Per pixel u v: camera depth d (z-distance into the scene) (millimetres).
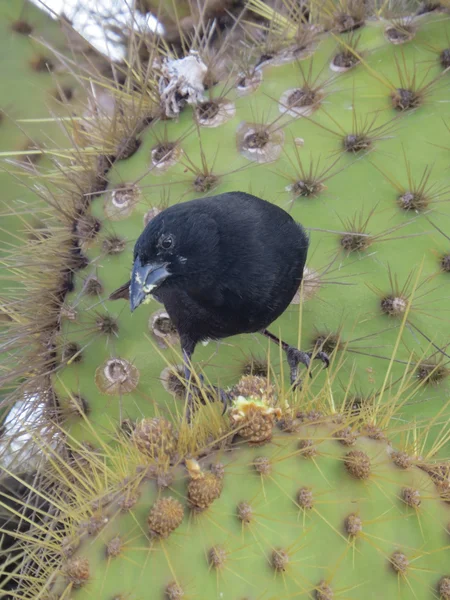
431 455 643
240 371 698
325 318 683
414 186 684
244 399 620
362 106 701
